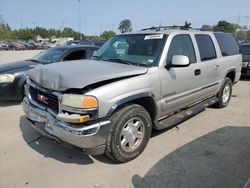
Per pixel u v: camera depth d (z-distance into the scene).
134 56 4.15
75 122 3.04
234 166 3.55
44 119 3.42
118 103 3.27
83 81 3.10
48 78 3.37
